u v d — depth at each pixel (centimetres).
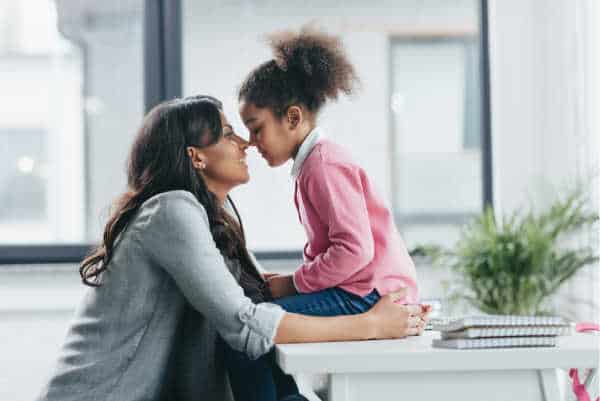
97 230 406
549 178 389
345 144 409
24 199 406
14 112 407
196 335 209
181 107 214
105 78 407
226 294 188
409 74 411
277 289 226
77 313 203
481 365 162
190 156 212
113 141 407
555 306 383
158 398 199
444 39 412
